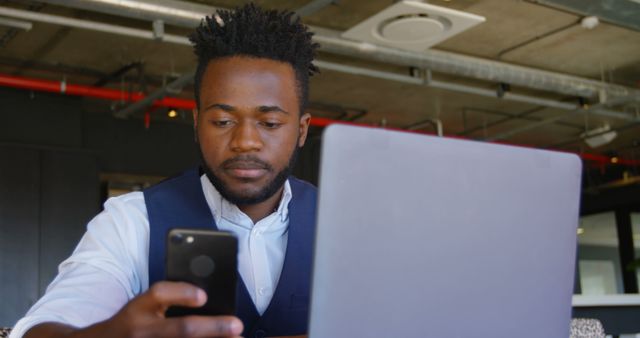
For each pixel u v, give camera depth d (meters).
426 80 6.03
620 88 6.81
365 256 0.68
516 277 0.76
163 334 0.60
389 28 4.42
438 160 0.70
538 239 0.77
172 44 5.79
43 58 6.08
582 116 8.27
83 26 4.48
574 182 0.79
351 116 8.04
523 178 0.76
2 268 6.25
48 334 0.74
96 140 7.62
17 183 6.45
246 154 0.93
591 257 10.87
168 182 1.09
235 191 0.95
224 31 0.95
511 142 9.60
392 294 0.69
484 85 7.23
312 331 0.67
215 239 0.68
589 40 6.04
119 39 5.68
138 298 0.62
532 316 0.78
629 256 10.32
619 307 3.04
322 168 0.66
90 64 6.24
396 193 0.69
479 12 5.37
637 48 6.25
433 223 0.71
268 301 1.04
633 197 10.30
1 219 6.32
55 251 6.52
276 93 0.94
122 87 6.62
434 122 8.20
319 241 0.66
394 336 0.70
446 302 0.72
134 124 7.87
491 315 0.75
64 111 6.90
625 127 8.36
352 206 0.67
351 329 0.68
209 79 0.95
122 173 7.73
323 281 0.67
